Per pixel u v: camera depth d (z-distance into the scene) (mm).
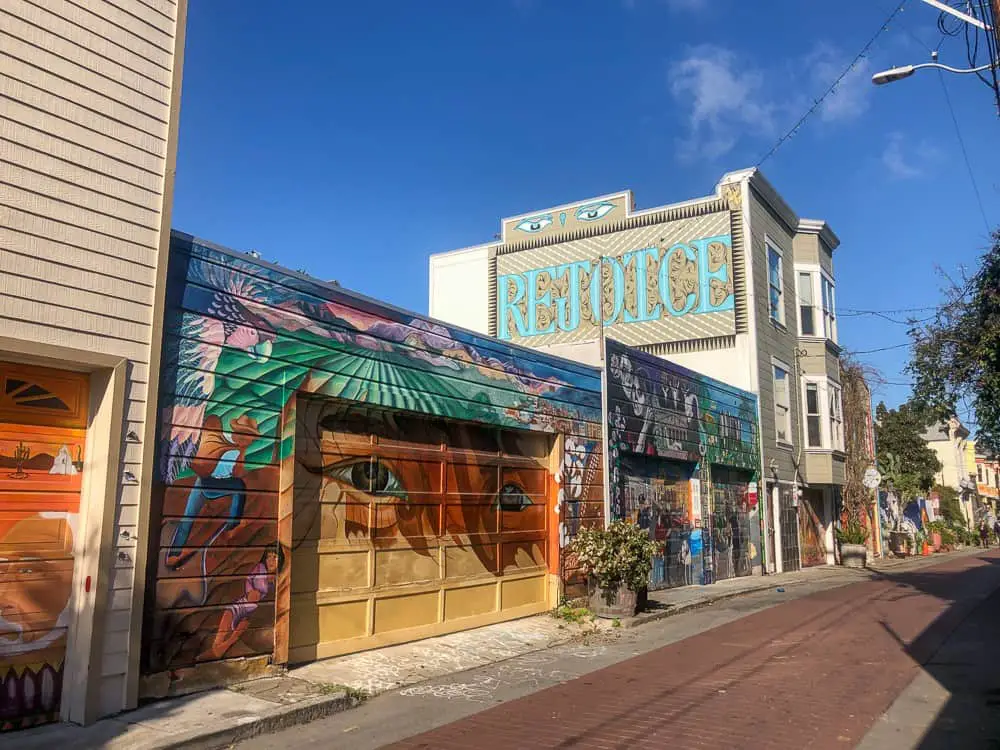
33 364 6324
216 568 7430
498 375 11859
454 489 11016
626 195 23750
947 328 15180
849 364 30672
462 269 26500
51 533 6414
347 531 9250
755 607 14852
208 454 7484
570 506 13344
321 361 8836
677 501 17828
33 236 6117
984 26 8703
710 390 19438
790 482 24109
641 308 23047
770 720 6785
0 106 5984
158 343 6949
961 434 58156
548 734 6418
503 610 11719
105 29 6762
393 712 7164
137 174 6910
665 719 6844
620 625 12188
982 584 19516
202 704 6754
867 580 21000
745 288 21766
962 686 8078
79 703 6184
